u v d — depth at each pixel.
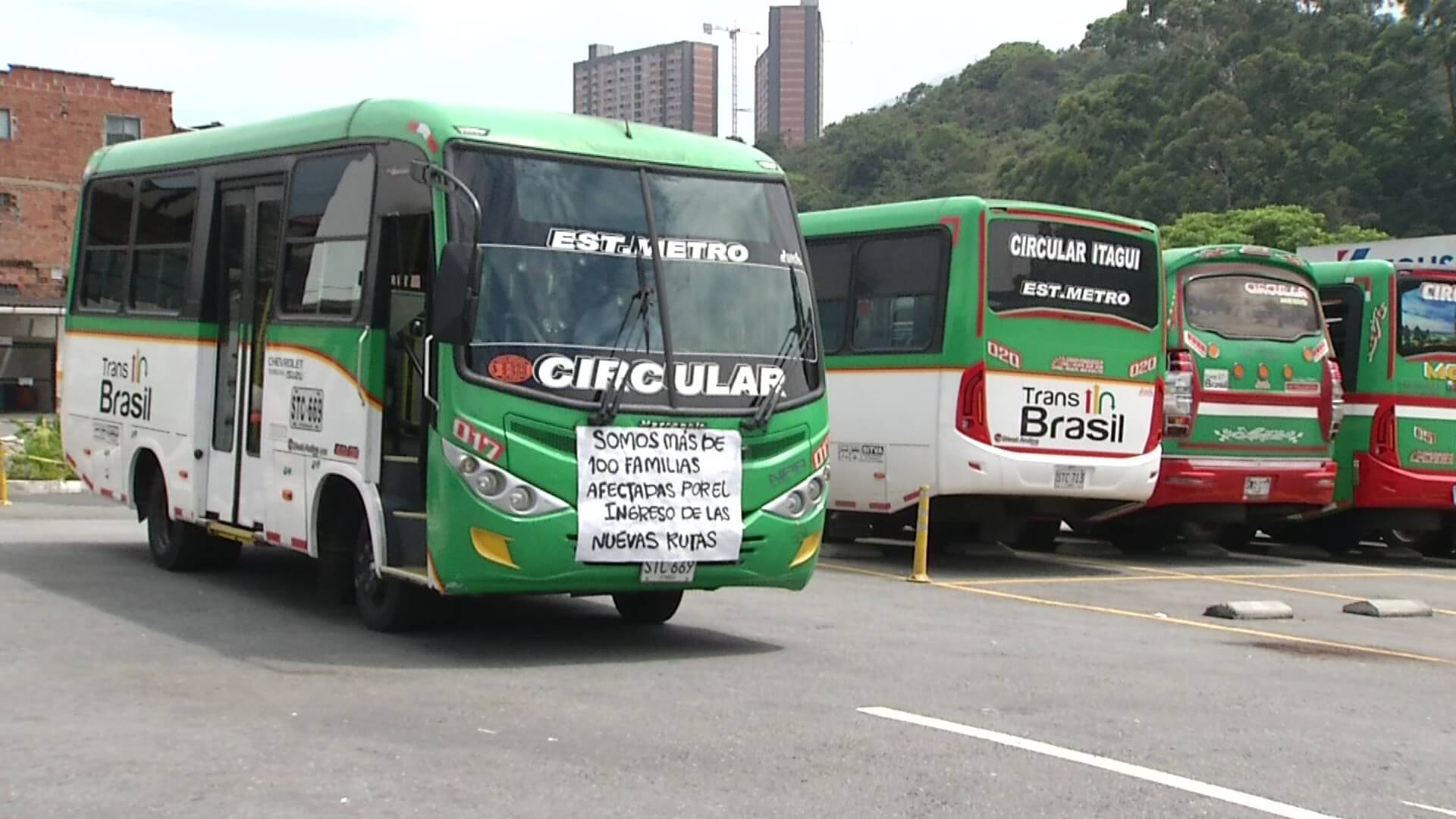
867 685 9.01
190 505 12.41
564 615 11.54
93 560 13.93
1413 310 18.53
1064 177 66.38
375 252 10.11
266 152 11.65
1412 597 14.98
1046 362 15.27
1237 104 61.72
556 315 9.43
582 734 7.50
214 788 6.40
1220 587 15.13
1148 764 7.21
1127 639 11.28
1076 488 15.40
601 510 9.36
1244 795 6.70
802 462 10.12
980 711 8.32
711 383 9.80
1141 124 66.00
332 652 9.66
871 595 13.38
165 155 13.21
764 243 10.31
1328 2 67.56
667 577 9.60
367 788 6.43
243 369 11.81
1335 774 7.21
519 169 9.62
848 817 6.16
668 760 7.01
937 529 17.48
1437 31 62.59
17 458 23.92
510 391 9.20
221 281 12.24
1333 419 17.89
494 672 9.12
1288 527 20.52
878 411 15.70
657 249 9.85
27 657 9.22
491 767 6.81
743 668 9.48
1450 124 61.84
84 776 6.57
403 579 10.11
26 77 51.47
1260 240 52.50
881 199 83.38
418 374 9.92
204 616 10.95
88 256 14.48
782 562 10.02
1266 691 9.34
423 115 9.83
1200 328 17.16
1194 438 17.09
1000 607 12.89
